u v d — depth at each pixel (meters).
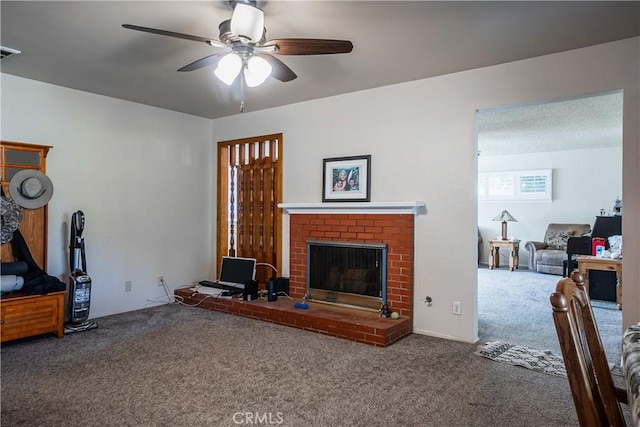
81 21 2.71
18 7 2.52
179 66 3.54
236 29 2.20
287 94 4.41
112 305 4.56
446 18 2.63
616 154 7.91
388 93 4.11
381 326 3.56
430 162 3.86
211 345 3.51
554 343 3.62
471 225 3.64
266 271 5.05
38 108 3.99
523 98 3.38
